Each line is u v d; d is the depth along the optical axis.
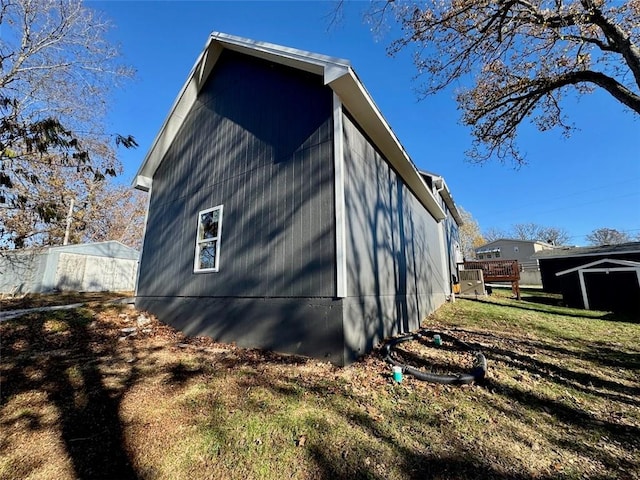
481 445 2.24
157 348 4.97
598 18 4.61
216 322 5.52
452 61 6.41
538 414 2.72
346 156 4.55
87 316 6.89
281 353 4.40
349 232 4.33
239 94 6.31
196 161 7.06
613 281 9.59
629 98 4.63
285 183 4.92
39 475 1.97
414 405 2.85
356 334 4.18
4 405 2.94
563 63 5.97
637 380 3.55
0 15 7.16
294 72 5.26
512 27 5.71
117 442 2.30
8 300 10.41
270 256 4.86
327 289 4.07
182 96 7.38
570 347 5.02
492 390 3.20
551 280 17.22
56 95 7.91
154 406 2.87
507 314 8.48
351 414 2.67
